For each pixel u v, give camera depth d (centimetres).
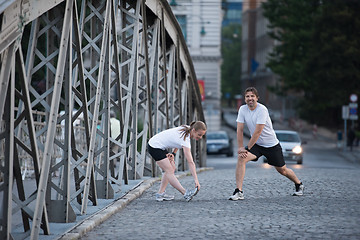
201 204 2327
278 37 13175
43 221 1647
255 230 1752
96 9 2322
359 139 11475
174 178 2430
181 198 2531
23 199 1577
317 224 1845
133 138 3158
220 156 8869
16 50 1397
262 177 3512
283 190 2778
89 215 1992
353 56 11150
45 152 1595
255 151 2488
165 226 1834
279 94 13288
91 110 2539
